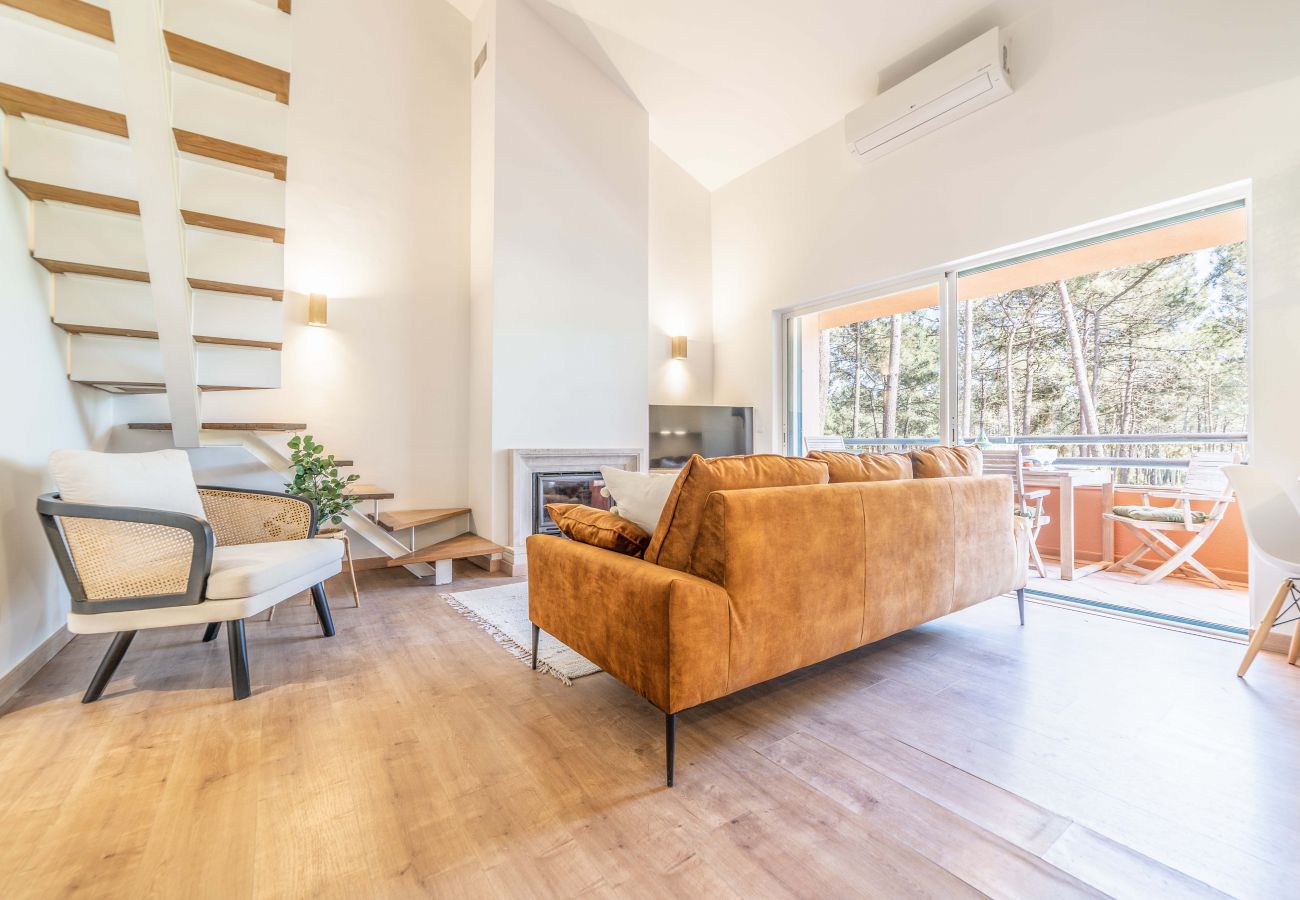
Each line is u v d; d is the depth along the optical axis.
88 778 1.44
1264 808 1.32
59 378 2.43
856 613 1.88
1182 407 3.20
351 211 3.87
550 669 2.15
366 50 3.94
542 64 4.03
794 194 4.68
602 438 4.29
